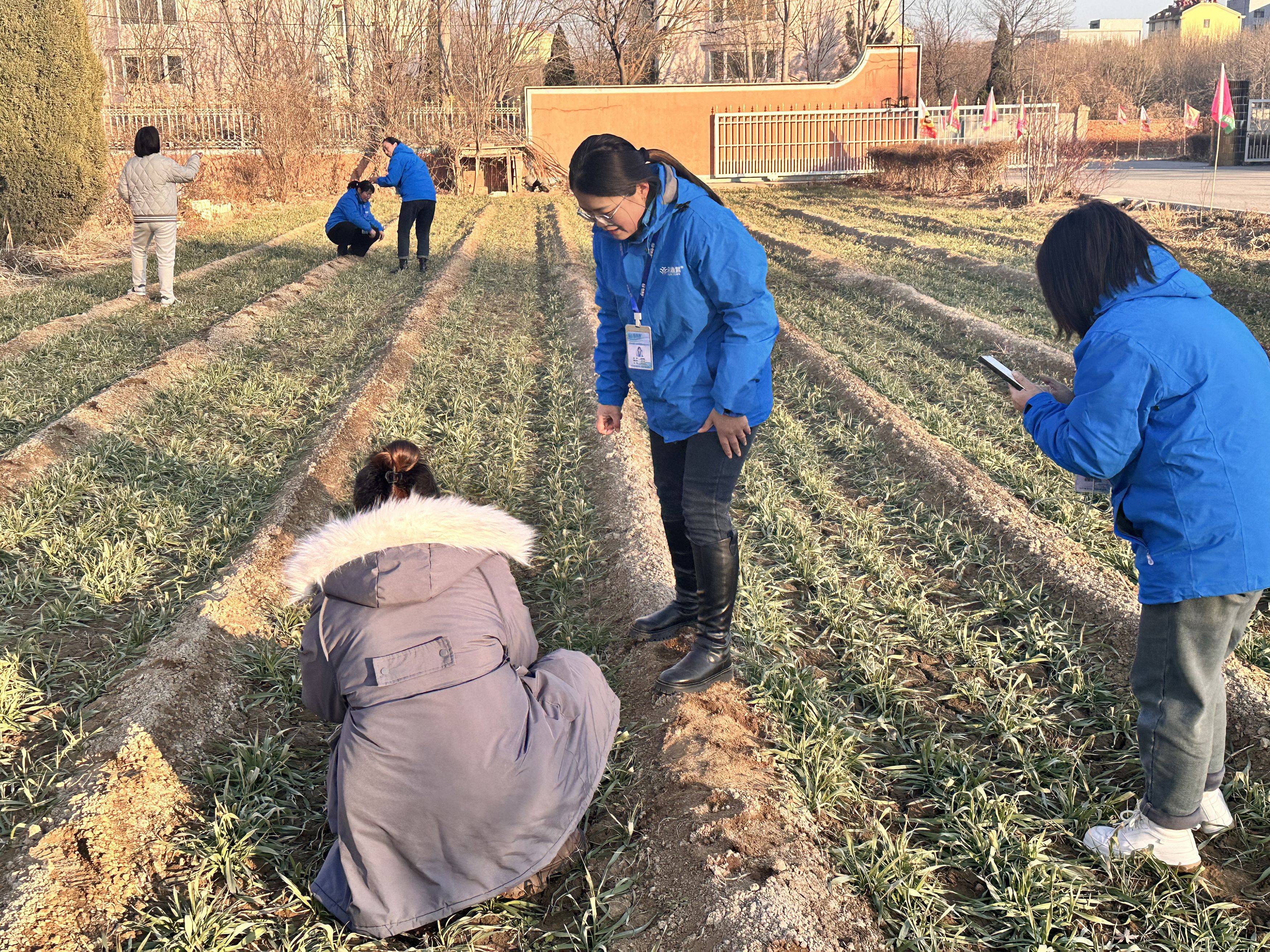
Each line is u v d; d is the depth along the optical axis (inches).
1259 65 2277.3
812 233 725.3
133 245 426.3
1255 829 127.9
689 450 141.9
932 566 208.4
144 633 168.9
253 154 904.3
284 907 116.2
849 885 117.3
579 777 116.8
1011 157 1073.5
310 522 221.8
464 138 1046.4
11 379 299.3
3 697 146.5
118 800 127.7
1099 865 121.5
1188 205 713.6
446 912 110.1
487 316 439.8
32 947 107.3
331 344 368.8
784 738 144.3
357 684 108.7
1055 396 113.9
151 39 1006.4
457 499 116.7
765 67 1462.8
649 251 130.3
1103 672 163.3
